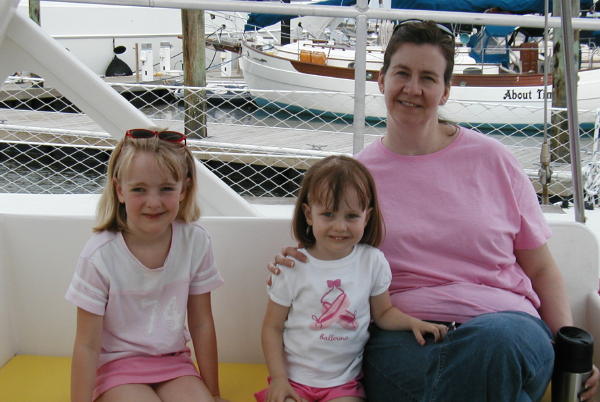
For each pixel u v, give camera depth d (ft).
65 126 28.94
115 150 6.05
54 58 8.89
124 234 6.13
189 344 7.23
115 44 56.03
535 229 6.45
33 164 29.19
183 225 6.37
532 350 5.32
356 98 10.75
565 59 7.16
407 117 6.36
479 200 6.36
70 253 7.02
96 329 5.95
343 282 6.07
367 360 6.19
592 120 37.14
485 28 40.16
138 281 6.06
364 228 6.27
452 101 19.77
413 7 34.32
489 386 5.26
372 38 45.21
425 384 5.52
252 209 8.88
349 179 5.92
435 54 6.23
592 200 16.84
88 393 5.84
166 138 6.11
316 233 6.06
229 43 49.49
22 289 7.13
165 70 54.44
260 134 29.76
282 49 44.55
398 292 6.42
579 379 5.81
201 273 6.40
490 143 6.52
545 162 15.24
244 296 7.17
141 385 5.90
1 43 8.91
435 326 5.82
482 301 6.09
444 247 6.33
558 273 6.60
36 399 6.44
